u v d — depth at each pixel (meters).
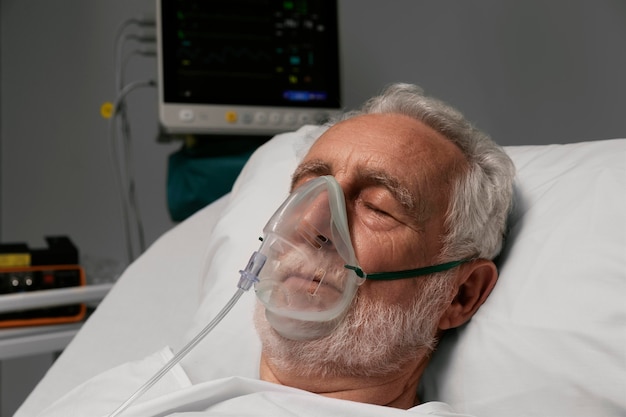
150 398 1.17
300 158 1.44
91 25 2.91
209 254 1.51
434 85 2.65
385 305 1.08
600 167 1.15
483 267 1.16
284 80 2.36
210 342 1.34
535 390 1.02
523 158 1.32
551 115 2.43
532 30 2.44
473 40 2.56
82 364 1.49
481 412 1.07
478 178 1.16
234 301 1.06
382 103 1.25
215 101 2.27
